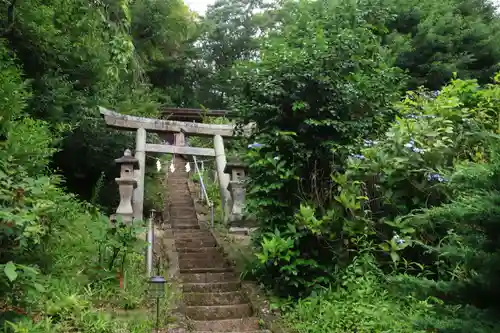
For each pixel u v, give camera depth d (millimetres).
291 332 4133
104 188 9930
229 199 9695
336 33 5871
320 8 6941
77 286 4438
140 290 4789
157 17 14281
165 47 17234
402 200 4816
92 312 3994
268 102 5223
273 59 5289
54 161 9242
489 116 5383
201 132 10922
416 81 10062
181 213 10844
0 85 5488
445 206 2615
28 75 7824
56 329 3658
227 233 8492
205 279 5922
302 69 5039
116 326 3926
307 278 4809
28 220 3426
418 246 4500
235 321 4656
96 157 9531
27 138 5234
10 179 3828
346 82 5348
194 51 21203
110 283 4770
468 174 2418
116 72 6918
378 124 5656
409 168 4746
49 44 7945
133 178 8586
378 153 4742
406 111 5938
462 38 10742
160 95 18094
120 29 7074
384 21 7250
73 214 5555
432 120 5152
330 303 4281
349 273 4441
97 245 5207
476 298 2338
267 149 5188
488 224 2252
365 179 4832
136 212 8898
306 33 6266
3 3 7277
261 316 4660
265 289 5227
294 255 4684
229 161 9398
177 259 6508
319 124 4898
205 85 23031
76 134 8953
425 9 11234
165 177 14422
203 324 4594
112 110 10289
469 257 2359
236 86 5492
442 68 9930
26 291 3549
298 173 5102
